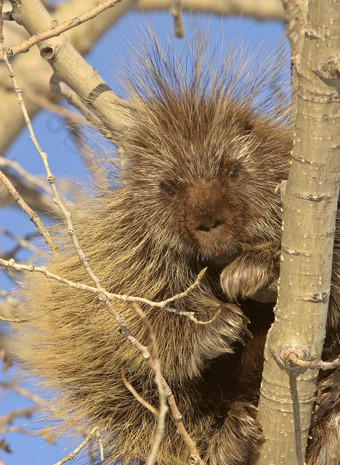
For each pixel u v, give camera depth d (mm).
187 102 7711
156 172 7328
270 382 6195
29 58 10805
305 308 5859
